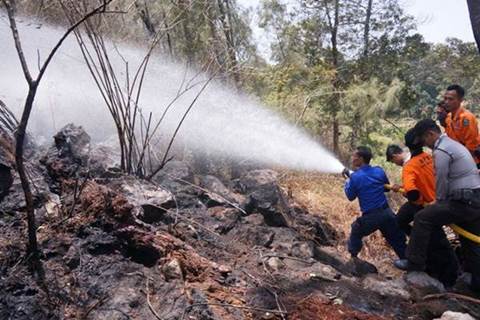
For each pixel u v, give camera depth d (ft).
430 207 13.48
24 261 9.24
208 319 9.28
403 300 12.37
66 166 13.21
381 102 36.86
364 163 15.93
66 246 10.05
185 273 11.19
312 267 13.56
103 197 11.43
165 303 9.50
